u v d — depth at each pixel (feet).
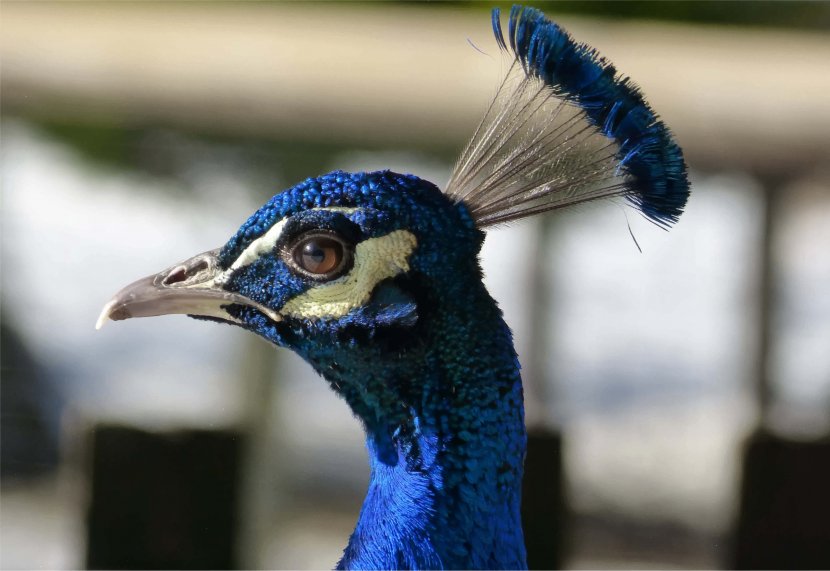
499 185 7.24
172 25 7.88
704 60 7.86
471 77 7.80
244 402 8.79
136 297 7.22
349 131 7.83
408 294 7.19
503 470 7.20
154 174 9.57
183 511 7.88
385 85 7.79
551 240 10.18
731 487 8.29
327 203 7.20
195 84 7.82
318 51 7.82
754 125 7.79
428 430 7.20
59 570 8.04
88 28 7.84
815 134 7.79
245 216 9.77
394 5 8.09
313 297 7.20
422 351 7.19
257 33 7.86
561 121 7.25
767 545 7.98
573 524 8.86
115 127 8.14
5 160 10.02
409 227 7.18
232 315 7.22
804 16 8.30
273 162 9.07
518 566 7.20
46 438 9.11
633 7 8.29
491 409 7.20
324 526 10.12
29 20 7.86
